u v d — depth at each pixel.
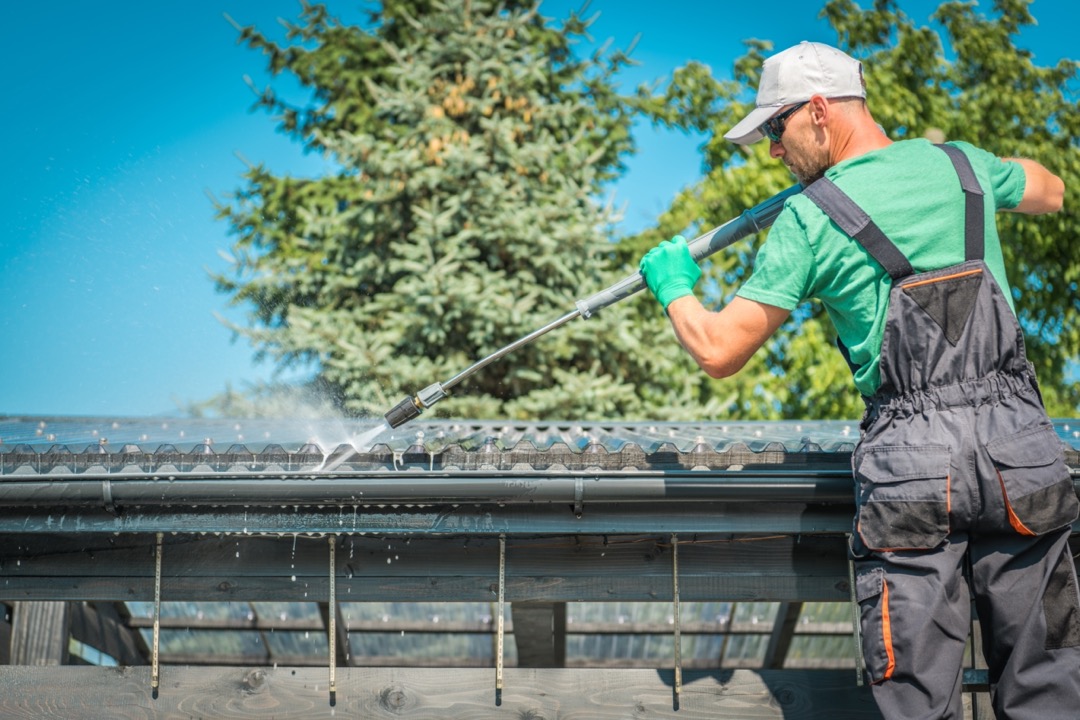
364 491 3.24
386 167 13.43
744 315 2.94
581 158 14.49
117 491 3.28
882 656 2.77
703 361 2.97
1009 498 2.70
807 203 2.92
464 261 13.22
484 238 13.12
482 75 14.33
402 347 13.23
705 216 16.36
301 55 16.31
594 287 13.37
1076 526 3.21
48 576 3.71
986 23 18.47
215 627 6.29
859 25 18.31
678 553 3.63
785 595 3.59
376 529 3.38
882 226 2.86
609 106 16.61
